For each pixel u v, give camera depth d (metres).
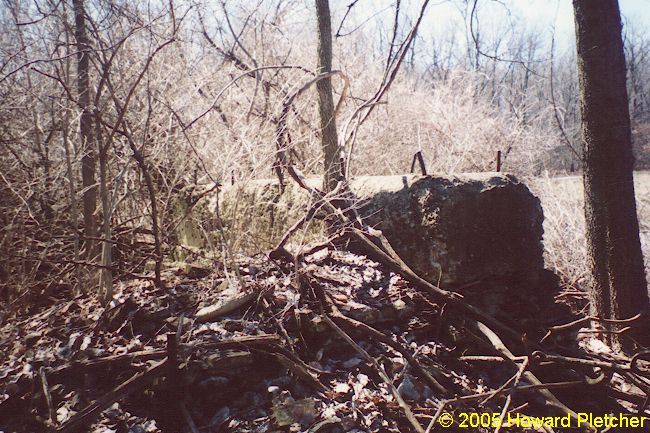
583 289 5.57
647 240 6.47
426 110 7.11
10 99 4.96
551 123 9.67
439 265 3.60
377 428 2.78
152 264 4.88
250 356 3.01
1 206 4.67
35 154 5.38
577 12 4.62
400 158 6.59
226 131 4.59
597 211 4.59
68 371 2.98
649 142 21.12
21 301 4.05
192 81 5.02
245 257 4.11
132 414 2.83
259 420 2.80
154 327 3.32
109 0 4.25
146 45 4.82
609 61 4.50
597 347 4.46
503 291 3.71
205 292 3.59
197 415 2.85
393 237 3.90
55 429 2.64
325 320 3.24
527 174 8.13
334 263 3.95
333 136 4.58
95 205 4.86
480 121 7.82
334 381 3.06
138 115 4.70
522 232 3.84
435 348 3.43
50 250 4.60
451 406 3.00
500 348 3.21
